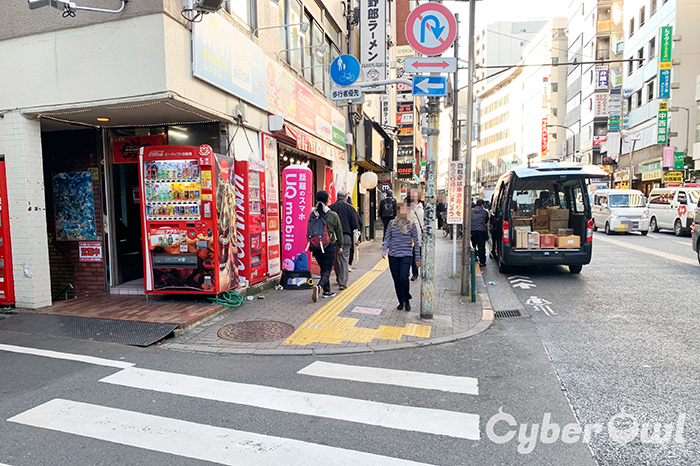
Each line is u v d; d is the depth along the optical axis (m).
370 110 19.66
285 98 9.84
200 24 6.46
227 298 7.20
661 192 22.47
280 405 3.75
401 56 26.88
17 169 6.60
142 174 6.77
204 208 6.70
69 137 7.93
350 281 9.59
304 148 10.53
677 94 30.89
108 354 5.07
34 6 5.34
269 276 8.77
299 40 11.06
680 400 3.84
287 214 8.71
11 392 4.02
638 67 36.28
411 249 6.96
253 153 8.48
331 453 3.00
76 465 2.87
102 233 7.88
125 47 6.01
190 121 7.46
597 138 44.94
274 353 5.14
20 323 6.12
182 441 3.16
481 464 2.89
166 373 4.51
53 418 3.51
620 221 20.27
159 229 6.81
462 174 9.23
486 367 4.71
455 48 11.05
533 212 12.09
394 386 4.18
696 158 28.95
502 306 7.70
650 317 6.67
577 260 10.17
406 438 3.21
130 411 3.63
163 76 5.86
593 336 5.82
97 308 6.75
